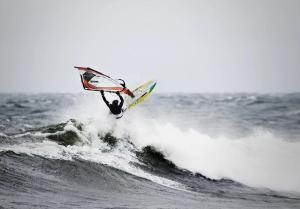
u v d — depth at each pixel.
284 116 129.38
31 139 44.75
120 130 52.56
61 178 36.78
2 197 30.09
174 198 37.62
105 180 39.00
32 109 126.69
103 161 43.78
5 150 39.53
